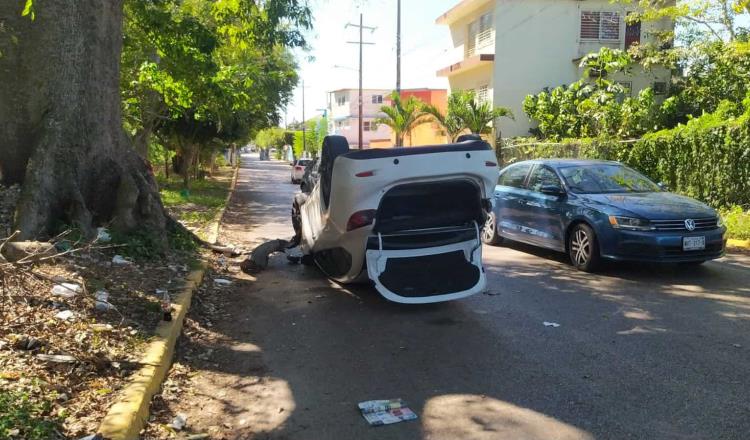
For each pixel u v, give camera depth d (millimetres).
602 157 16297
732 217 11578
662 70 24172
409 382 4707
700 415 4023
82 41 7875
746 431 3789
